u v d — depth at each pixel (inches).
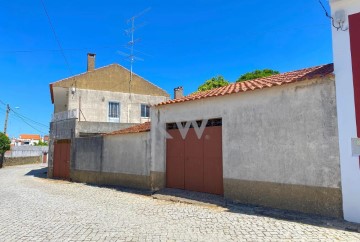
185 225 273.7
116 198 439.8
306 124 309.1
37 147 1982.0
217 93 412.8
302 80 310.3
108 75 1055.6
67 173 800.9
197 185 430.9
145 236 239.9
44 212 340.2
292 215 295.7
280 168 327.6
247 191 357.1
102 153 647.8
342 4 292.7
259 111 352.5
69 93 983.6
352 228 250.1
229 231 251.9
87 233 249.8
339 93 286.0
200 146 431.8
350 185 273.0
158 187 486.0
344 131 280.1
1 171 1151.0
